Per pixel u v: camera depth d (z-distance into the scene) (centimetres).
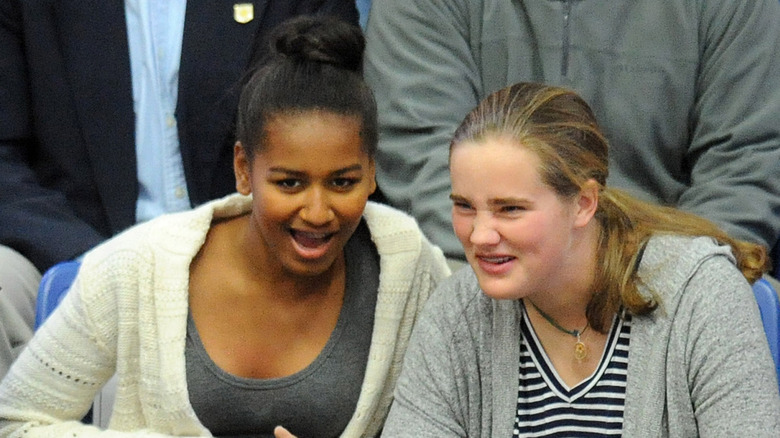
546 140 463
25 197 856
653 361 498
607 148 507
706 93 881
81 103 877
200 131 875
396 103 908
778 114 867
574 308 518
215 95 871
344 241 536
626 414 504
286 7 889
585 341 522
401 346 589
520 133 463
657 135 886
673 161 898
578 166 473
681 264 505
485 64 916
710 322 489
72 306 558
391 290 571
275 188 516
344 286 579
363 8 995
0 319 751
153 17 883
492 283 484
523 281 481
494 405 532
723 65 873
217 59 872
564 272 505
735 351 482
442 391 541
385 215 584
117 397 577
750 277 538
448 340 545
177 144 891
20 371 566
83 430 558
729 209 840
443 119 900
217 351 566
